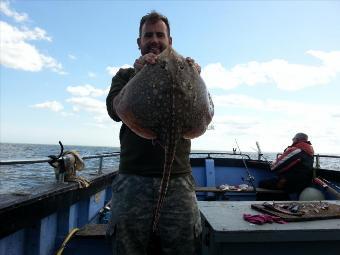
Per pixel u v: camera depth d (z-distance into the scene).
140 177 1.38
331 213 1.84
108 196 3.75
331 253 1.63
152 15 1.47
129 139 1.44
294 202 2.22
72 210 2.46
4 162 1.72
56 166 2.45
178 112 1.18
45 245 2.02
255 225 1.64
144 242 1.36
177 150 1.42
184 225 1.37
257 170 5.43
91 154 3.35
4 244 1.62
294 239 1.57
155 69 1.23
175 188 1.38
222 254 1.57
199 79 1.29
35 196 1.79
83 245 2.11
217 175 5.39
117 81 1.45
